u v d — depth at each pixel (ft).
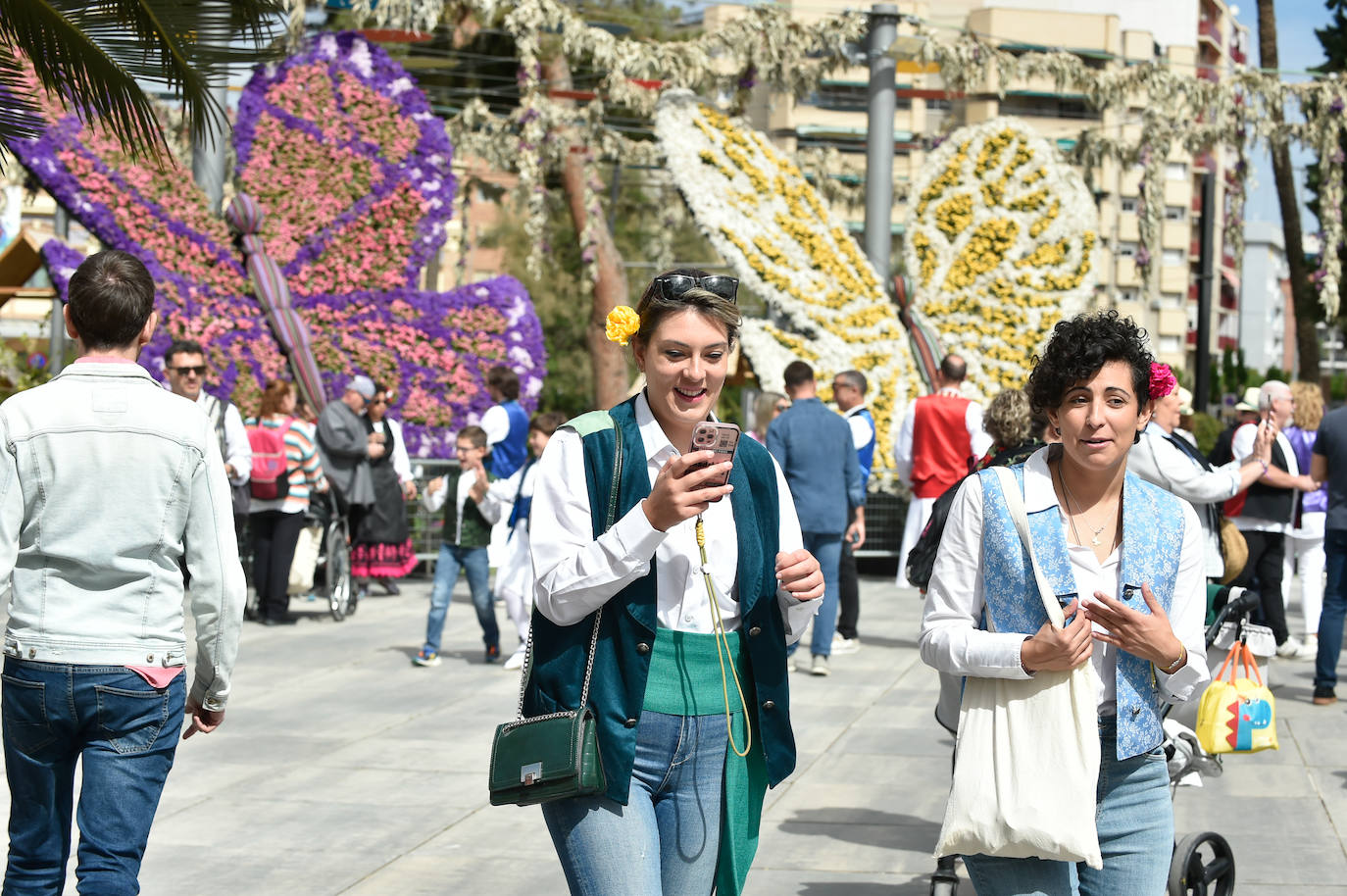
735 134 53.78
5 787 20.16
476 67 65.72
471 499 32.17
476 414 51.83
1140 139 54.80
